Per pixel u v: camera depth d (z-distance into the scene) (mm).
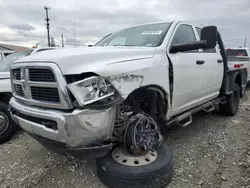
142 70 2662
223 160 3428
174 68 3238
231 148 3834
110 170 2568
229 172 3102
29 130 2598
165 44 3287
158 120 3324
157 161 2689
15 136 4664
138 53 2893
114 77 2332
